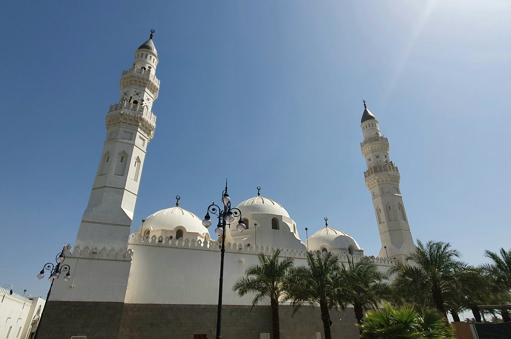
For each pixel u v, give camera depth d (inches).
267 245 1836.9
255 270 1285.7
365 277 1289.4
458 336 833.5
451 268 1200.2
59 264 1060.5
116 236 1326.3
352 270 1291.8
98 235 1304.1
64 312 1113.4
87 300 1156.5
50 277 1029.8
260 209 2022.6
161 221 1800.0
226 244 1573.6
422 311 743.1
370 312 755.4
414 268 1269.7
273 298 1273.4
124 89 1747.0
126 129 1577.3
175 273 1402.6
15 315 2138.3
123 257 1274.6
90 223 1314.0
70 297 1141.1
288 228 1961.1
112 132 1582.2
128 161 1502.2
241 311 1439.5
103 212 1352.1
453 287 1165.7
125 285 1228.5
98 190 1414.9
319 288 1170.6
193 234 1774.1
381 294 1325.0
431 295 1250.6
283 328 1473.9
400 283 1300.4
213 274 1475.1
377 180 2235.5
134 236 1417.3
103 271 1222.9
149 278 1349.7
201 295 1402.6
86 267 1208.2
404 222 2124.8
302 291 1183.6
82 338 1097.4
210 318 1371.8
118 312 1177.4
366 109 2618.1
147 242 1422.2
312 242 2204.7
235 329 1393.9
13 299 2057.1
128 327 1231.5
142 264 1368.1
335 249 2058.3
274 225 1984.5
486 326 807.7
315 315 1562.5
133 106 1644.9
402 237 2052.2
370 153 2389.3
